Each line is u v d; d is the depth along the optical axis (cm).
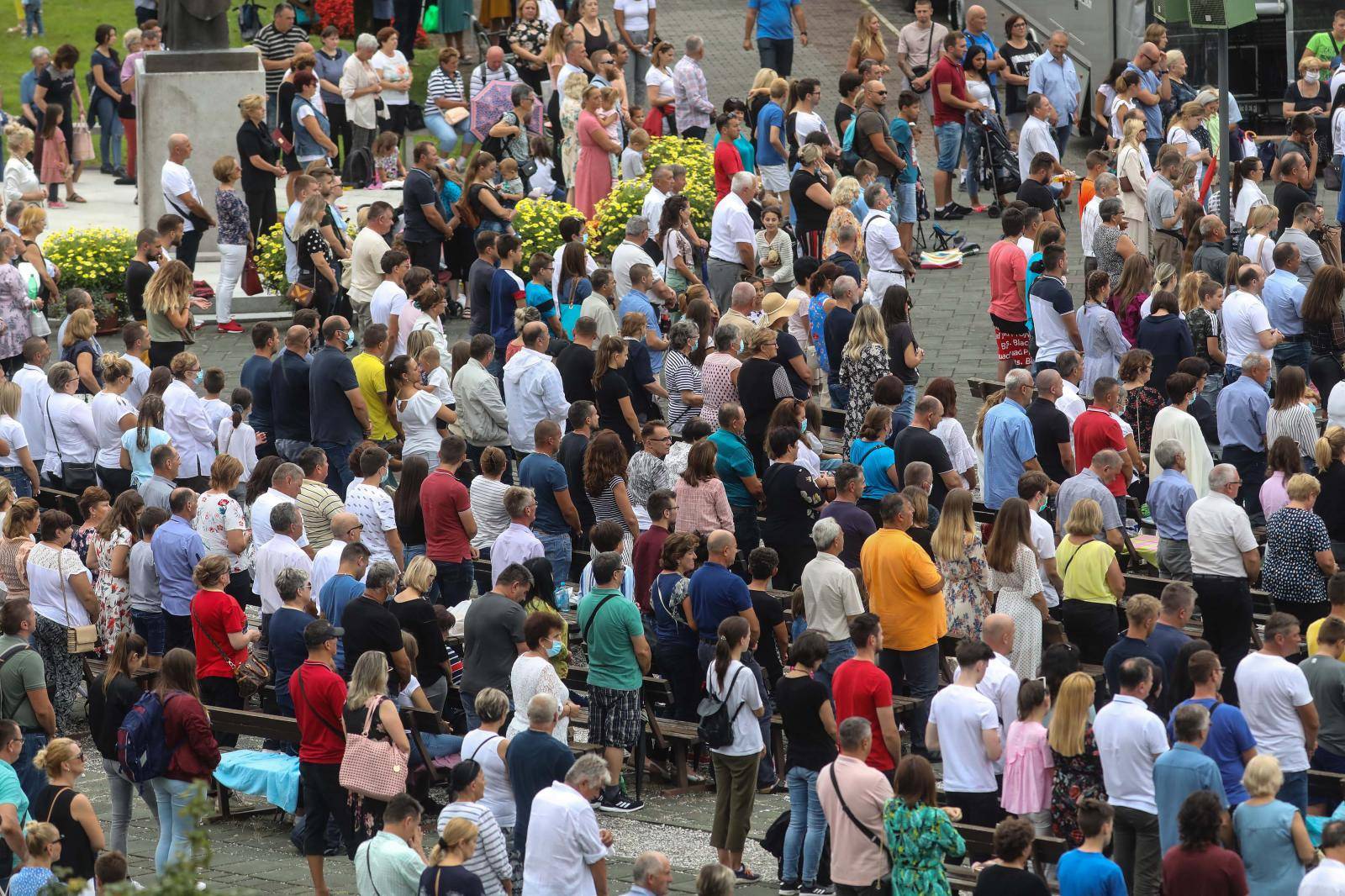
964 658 4022
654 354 6912
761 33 10075
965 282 8381
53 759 3906
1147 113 8800
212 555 4775
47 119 9725
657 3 12719
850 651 4484
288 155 9394
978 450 5881
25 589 5134
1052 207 7562
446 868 3462
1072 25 10300
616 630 4478
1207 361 6309
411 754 4391
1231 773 3866
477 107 9138
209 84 9044
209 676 4694
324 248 7338
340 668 4644
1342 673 4166
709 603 4488
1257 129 10438
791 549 5178
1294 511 4853
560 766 3912
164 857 4159
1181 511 5122
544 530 5366
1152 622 4156
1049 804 3906
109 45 10444
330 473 5984
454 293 8225
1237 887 3366
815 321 6650
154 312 7019
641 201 8262
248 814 4853
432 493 5175
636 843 4444
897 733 3978
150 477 5681
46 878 3572
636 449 5975
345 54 10056
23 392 6178
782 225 7625
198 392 7331
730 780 4128
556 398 5931
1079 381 6431
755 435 5766
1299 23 10238
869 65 8831
